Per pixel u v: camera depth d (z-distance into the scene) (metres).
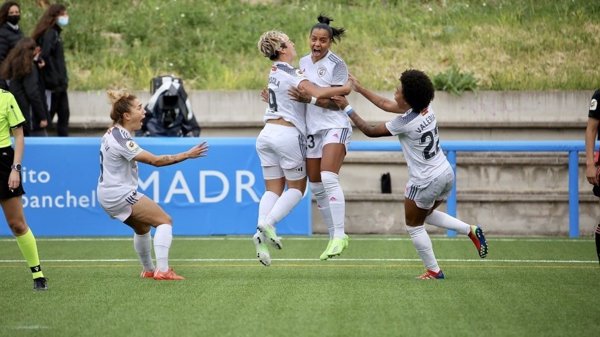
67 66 53.78
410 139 26.84
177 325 20.98
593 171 27.41
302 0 60.22
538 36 55.44
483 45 54.81
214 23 57.94
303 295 25.12
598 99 27.23
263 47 28.38
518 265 32.12
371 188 46.78
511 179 46.19
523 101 49.09
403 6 59.53
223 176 41.53
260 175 41.53
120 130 27.66
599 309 22.94
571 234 42.41
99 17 58.34
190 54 54.94
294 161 28.27
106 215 41.62
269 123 28.50
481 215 44.75
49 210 41.50
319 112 28.30
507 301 24.11
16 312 22.78
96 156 41.50
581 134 48.66
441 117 49.22
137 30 57.09
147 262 29.00
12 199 26.12
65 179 41.50
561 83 51.12
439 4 59.59
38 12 57.22
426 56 54.03
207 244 38.75
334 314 22.25
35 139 41.38
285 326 20.77
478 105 49.16
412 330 20.33
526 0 59.12
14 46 44.50
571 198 42.28
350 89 27.48
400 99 26.89
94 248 37.75
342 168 46.88
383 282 27.67
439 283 27.42
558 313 22.39
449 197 41.84
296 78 27.62
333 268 31.34
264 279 28.45
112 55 54.97
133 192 27.91
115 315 22.28
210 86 52.12
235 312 22.55
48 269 31.30
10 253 36.03
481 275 29.31
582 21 56.75
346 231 44.94
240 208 41.59
